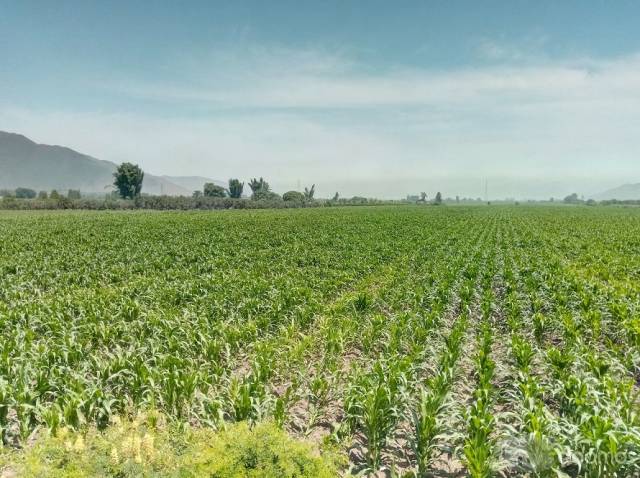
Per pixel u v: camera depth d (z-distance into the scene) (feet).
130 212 253.85
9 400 22.71
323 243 102.83
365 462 21.36
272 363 28.96
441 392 22.67
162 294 48.32
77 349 29.96
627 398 22.47
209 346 31.01
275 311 41.01
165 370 26.48
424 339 34.45
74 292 50.24
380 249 91.66
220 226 146.51
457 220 206.39
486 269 67.15
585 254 83.35
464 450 18.11
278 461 14.30
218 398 23.52
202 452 14.84
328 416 25.61
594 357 28.04
